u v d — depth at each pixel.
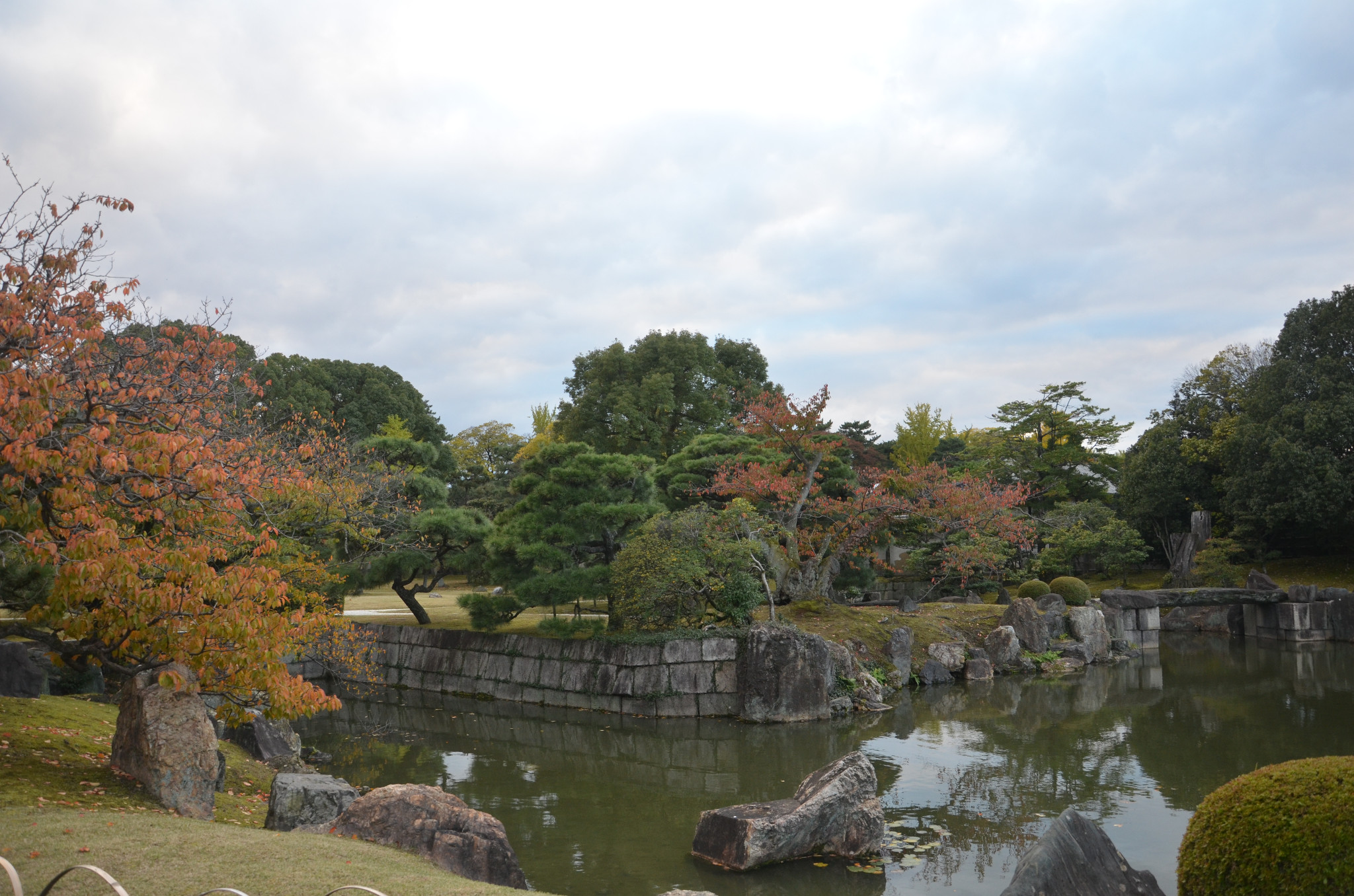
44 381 6.80
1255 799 5.59
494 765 14.71
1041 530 37.72
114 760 8.80
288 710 8.36
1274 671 24.36
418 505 24.33
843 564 30.83
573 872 9.37
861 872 9.28
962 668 23.53
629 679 19.50
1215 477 40.03
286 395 37.88
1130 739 15.78
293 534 16.77
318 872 5.95
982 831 10.53
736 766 14.48
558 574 19.62
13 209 8.11
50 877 5.39
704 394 41.41
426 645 23.56
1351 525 35.50
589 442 39.94
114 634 8.16
